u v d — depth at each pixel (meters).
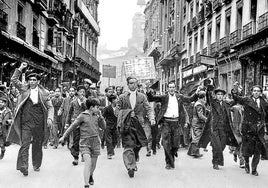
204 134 9.19
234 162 9.85
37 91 7.81
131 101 8.20
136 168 8.36
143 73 19.70
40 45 27.45
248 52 19.61
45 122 7.88
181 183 7.20
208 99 8.87
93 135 6.82
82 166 8.84
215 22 28.23
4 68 19.78
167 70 49.25
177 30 42.81
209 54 28.72
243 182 7.37
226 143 8.84
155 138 11.30
